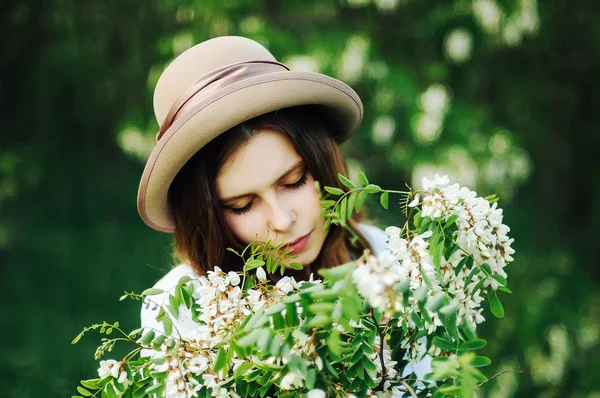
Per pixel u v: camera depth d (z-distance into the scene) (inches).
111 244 199.8
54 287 174.9
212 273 38.1
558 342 147.9
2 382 126.6
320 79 49.1
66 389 126.3
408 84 157.1
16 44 195.0
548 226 185.6
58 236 205.0
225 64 51.3
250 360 36.2
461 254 39.4
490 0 153.9
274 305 32.1
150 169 49.4
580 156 187.5
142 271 186.9
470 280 38.9
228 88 46.4
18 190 216.7
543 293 165.0
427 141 162.1
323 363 34.0
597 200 184.1
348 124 55.6
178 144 47.4
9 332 147.8
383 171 181.3
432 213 38.1
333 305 30.1
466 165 161.5
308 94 48.4
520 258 177.3
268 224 48.9
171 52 160.2
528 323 151.9
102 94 200.7
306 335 32.4
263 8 163.3
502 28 156.9
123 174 227.5
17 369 129.8
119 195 223.5
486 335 147.3
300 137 48.4
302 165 48.7
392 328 39.0
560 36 174.1
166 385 37.0
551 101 183.0
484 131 168.9
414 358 39.8
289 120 48.8
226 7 153.3
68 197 219.1
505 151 166.2
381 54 166.2
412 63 171.3
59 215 216.1
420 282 36.3
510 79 180.9
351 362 35.1
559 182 188.9
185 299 39.4
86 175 222.7
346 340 36.2
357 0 156.1
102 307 166.9
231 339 34.5
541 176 188.9
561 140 186.2
